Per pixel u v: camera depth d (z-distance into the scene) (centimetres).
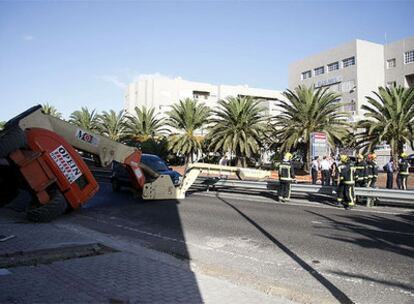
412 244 776
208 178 1886
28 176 949
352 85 5494
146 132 4481
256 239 825
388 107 2847
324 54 5969
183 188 1537
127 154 1315
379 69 5553
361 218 1088
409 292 515
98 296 444
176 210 1229
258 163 3888
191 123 3972
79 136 1158
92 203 1387
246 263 651
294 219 1068
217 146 3453
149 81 7038
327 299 487
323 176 2147
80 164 1048
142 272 541
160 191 1450
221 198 1573
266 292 506
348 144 3231
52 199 970
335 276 581
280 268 622
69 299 433
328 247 754
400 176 1830
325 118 3120
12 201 1204
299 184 1539
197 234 877
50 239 721
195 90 7306
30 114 1018
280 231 906
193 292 468
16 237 738
